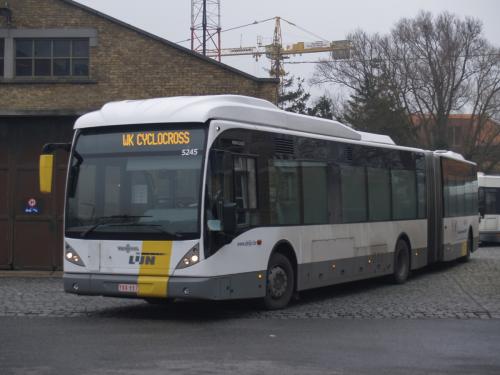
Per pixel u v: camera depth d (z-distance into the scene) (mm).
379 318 12172
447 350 9359
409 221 18484
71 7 21391
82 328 10977
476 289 16578
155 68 21109
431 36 52375
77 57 21438
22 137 19859
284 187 13180
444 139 52625
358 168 15977
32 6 21438
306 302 14398
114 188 11797
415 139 54781
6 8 21266
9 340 9891
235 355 8906
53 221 19781
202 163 11398
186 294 11164
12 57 21375
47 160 12406
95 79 21156
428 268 22406
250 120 12594
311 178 14070
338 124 15523
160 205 11484
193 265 11203
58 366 8203
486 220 35375
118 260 11602
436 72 52094
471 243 24641
